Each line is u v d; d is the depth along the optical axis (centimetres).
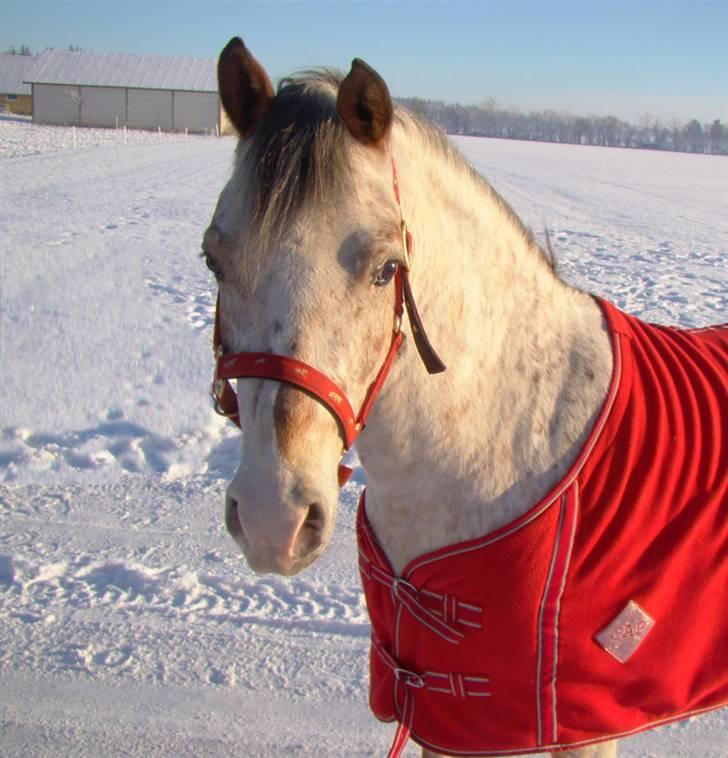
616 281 943
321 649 312
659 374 196
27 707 284
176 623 325
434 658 188
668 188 2553
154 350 623
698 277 989
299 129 158
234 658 307
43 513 406
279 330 152
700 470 185
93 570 359
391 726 280
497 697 183
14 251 970
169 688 293
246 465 153
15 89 7731
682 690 186
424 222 180
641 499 179
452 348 185
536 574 177
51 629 320
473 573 181
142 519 403
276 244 153
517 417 189
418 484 188
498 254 197
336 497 161
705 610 184
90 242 1064
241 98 170
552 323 199
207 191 1748
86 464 456
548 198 2005
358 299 156
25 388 541
